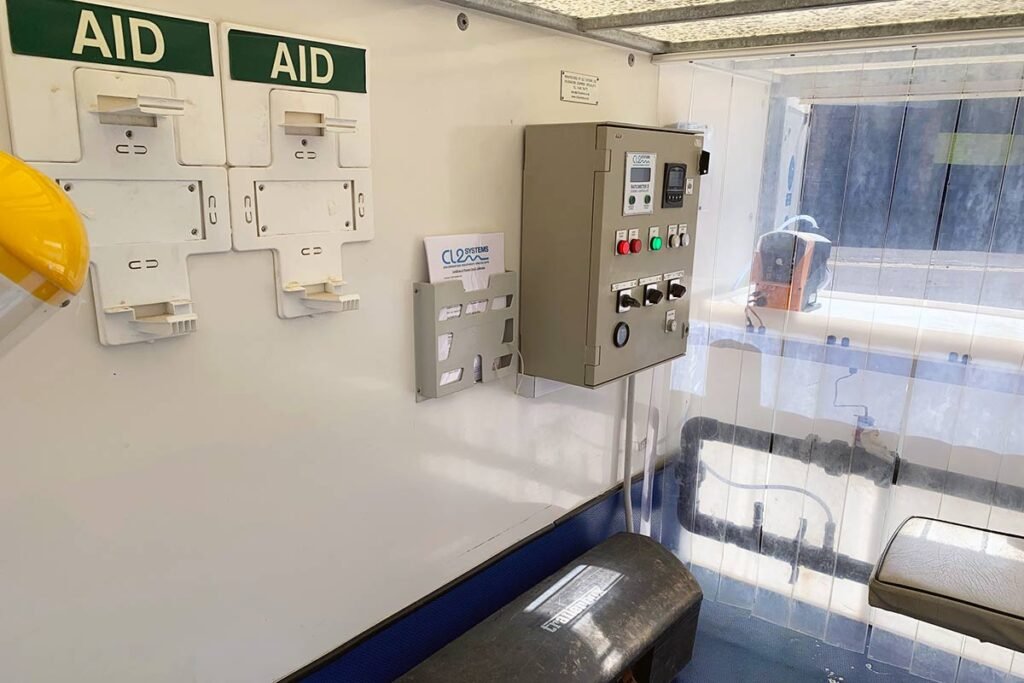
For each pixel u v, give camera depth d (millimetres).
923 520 1595
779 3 1507
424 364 1596
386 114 1426
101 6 977
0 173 596
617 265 1735
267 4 1184
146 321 1086
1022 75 1707
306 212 1297
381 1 1371
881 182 1947
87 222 1009
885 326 2021
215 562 1296
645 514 2584
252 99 1175
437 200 1576
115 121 1014
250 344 1270
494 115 1677
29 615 1066
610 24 1744
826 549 2270
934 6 1523
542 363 1832
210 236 1158
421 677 1565
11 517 1023
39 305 633
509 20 1662
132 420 1132
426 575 1758
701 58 2115
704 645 2316
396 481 1621
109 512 1131
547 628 1749
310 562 1467
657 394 2506
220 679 1352
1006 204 1792
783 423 2268
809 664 2232
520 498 2018
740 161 2174
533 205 1766
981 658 2074
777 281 2180
